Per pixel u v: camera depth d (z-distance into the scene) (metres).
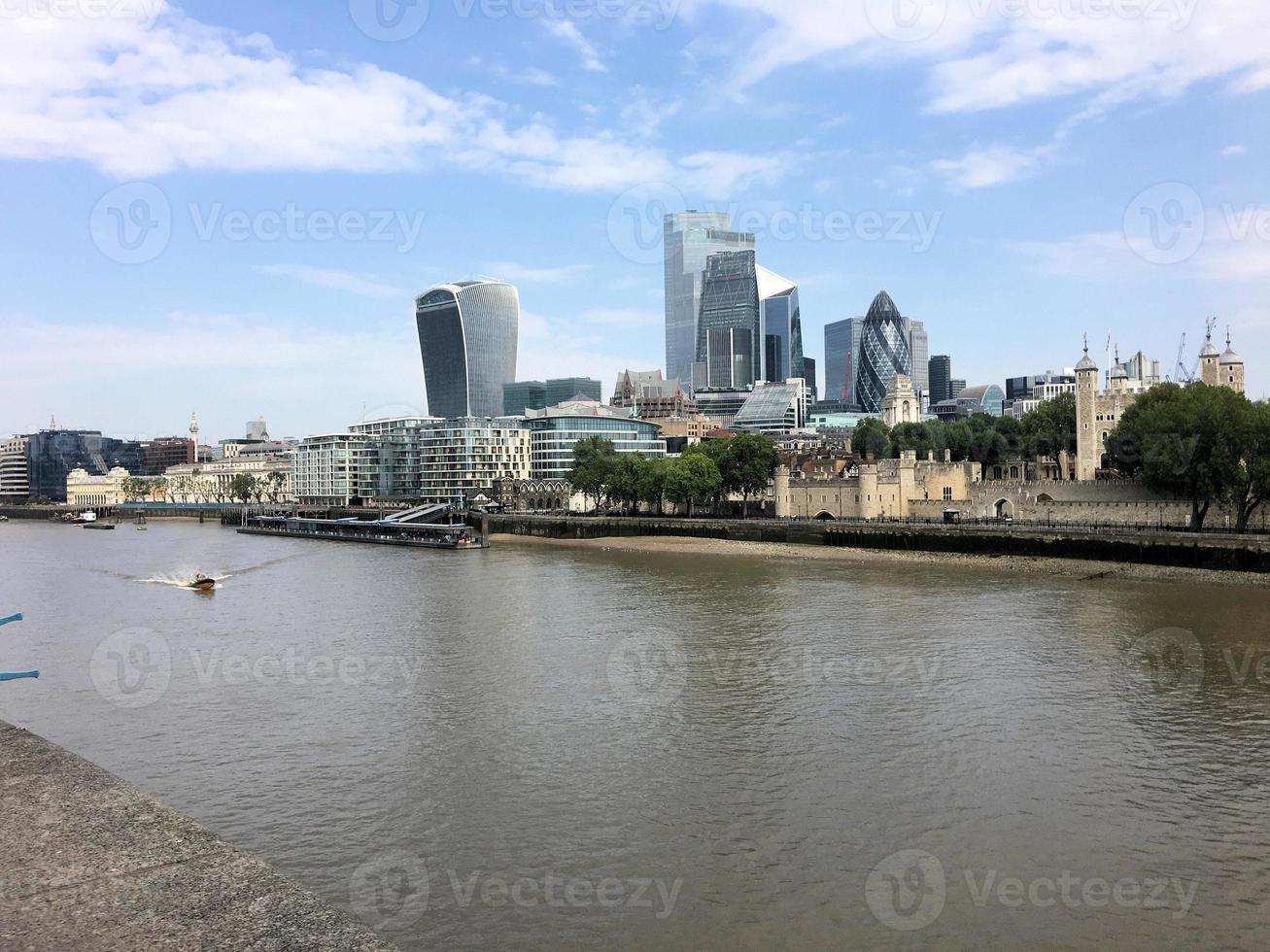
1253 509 137.75
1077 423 192.62
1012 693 62.91
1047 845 40.47
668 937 33.66
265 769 51.22
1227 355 194.38
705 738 54.56
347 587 128.25
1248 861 38.94
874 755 51.41
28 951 15.27
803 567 135.88
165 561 180.12
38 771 23.95
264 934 15.97
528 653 77.56
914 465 183.88
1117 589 109.31
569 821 43.59
